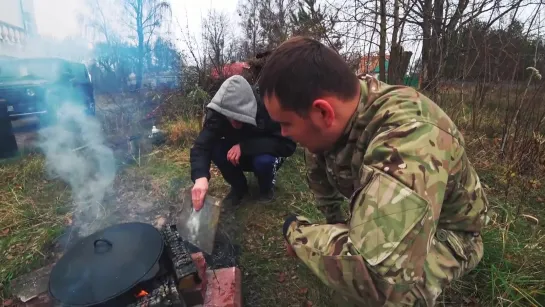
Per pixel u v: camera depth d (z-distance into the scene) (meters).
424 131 0.78
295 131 0.90
